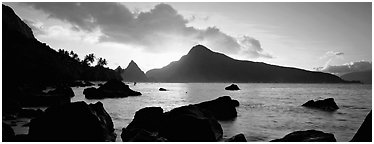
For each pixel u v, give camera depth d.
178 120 15.28
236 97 63.22
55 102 32.09
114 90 58.91
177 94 75.44
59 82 84.44
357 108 37.44
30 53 80.94
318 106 36.06
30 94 32.84
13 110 22.28
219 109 25.30
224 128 20.52
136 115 18.23
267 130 19.88
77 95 55.62
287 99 55.41
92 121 14.36
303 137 12.69
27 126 18.27
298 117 27.03
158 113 18.25
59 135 13.90
